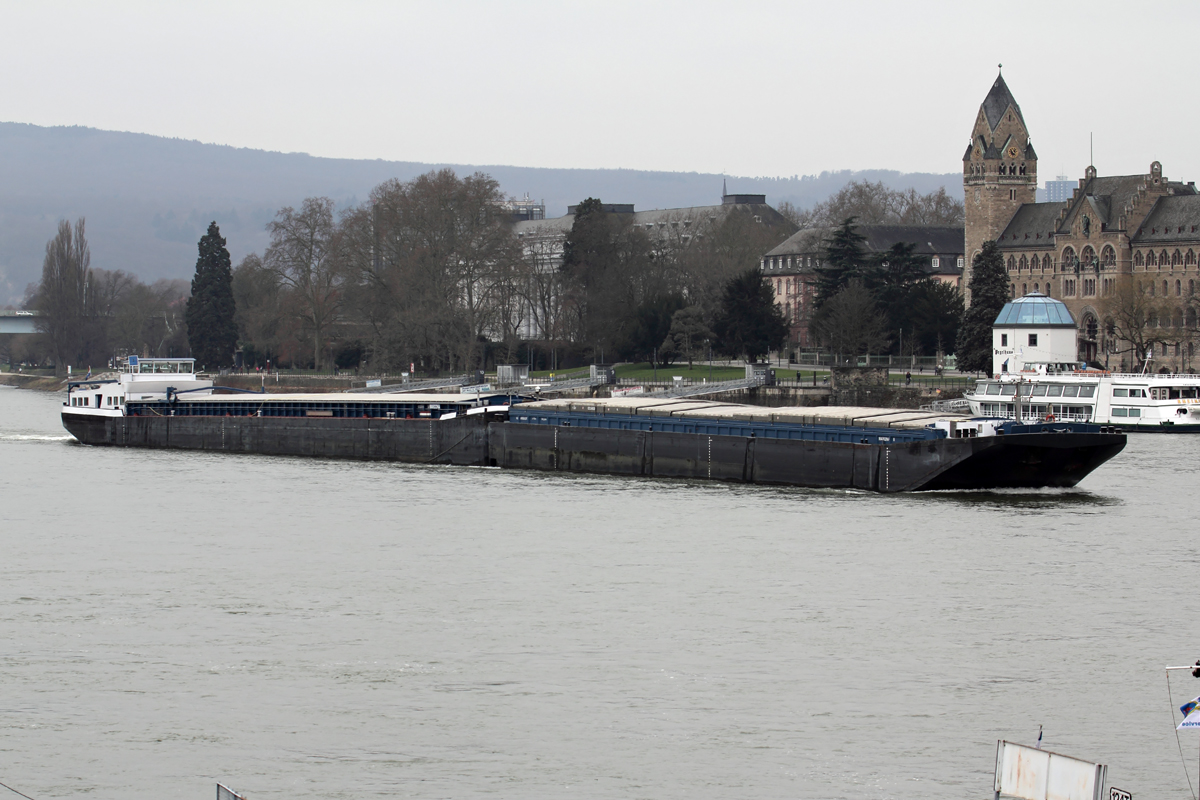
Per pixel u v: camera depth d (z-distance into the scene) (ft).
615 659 410.52
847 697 378.53
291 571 522.47
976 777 327.06
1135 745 345.92
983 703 374.43
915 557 538.88
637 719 362.74
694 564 526.98
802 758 337.93
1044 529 593.01
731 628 441.68
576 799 316.60
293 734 354.33
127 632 441.68
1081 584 497.05
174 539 588.50
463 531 596.70
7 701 378.12
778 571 516.32
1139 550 552.41
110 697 380.99
